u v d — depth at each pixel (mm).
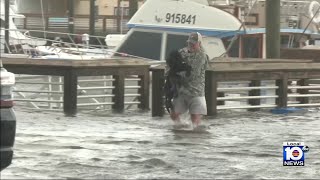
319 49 76375
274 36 63250
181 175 27984
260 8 84562
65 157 31484
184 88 41656
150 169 29188
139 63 55125
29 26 171625
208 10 75438
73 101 50594
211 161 31406
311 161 31797
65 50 80312
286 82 54406
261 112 53250
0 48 90062
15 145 34438
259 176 28031
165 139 37906
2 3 134875
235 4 85500
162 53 75938
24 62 50906
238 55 77562
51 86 58750
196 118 41969
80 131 40562
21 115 48719
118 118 48438
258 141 37750
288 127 44250
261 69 52500
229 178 27500
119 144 35812
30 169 28469
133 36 77375
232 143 36906
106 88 53156
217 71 49031
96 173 28016
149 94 57031
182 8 75875
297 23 88875
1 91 23125
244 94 56938
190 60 41344
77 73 50656
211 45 75562
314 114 52906
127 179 26922
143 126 43750
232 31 74625
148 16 77000
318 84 59625
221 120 47250
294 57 77188
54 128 41688
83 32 176250
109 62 52844
